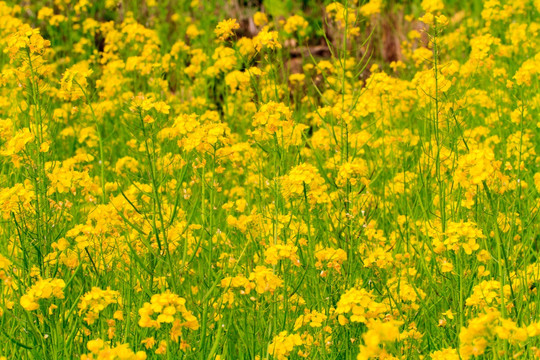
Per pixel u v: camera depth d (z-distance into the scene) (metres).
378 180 4.86
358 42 8.69
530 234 3.68
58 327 2.87
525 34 6.54
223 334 3.15
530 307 3.18
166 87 6.20
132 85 7.54
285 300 3.00
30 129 3.71
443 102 3.75
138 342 2.99
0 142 3.57
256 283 2.88
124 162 4.86
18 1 9.91
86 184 3.53
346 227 3.44
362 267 3.57
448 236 3.12
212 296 3.08
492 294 2.89
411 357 2.94
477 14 8.79
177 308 2.38
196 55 7.06
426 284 3.55
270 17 9.13
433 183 4.24
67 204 3.39
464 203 3.33
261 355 2.97
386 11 9.21
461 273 3.09
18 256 3.55
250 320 3.27
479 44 5.30
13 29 7.15
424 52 6.42
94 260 3.31
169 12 10.15
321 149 5.20
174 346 2.79
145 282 2.98
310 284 3.49
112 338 2.97
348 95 5.35
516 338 2.24
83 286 3.18
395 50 9.00
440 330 3.16
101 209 3.24
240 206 4.02
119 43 7.47
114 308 3.18
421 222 3.92
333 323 3.02
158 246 2.96
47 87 3.64
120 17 9.79
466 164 2.86
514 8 7.16
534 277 3.15
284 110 3.46
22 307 2.79
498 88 6.00
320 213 3.77
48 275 3.13
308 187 3.42
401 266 3.58
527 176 4.55
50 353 2.91
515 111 4.91
